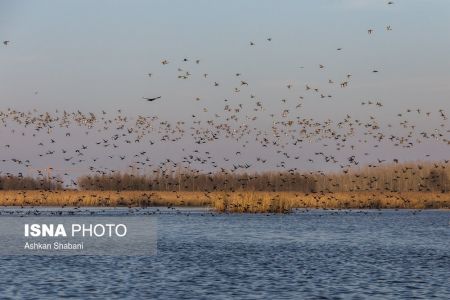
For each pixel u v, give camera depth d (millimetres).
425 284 32000
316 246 48875
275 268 37219
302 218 77250
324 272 35719
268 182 90250
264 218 76875
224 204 77250
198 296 28875
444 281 32906
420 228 64688
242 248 47281
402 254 44000
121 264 38875
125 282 32344
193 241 52500
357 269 36906
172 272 35656
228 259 41125
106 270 36375
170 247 48125
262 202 77438
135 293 29438
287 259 41250
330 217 79312
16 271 35906
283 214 83125
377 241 52688
